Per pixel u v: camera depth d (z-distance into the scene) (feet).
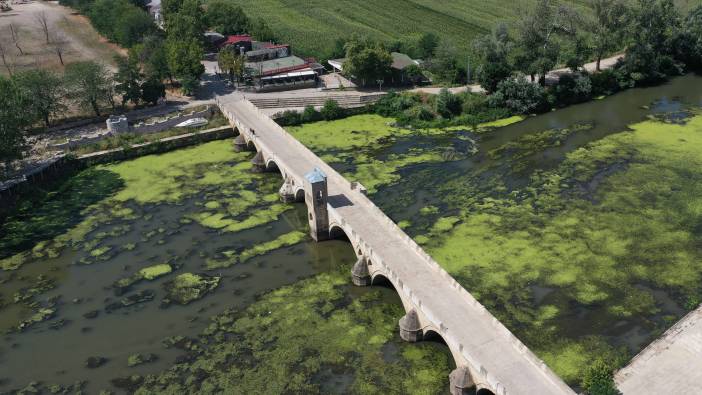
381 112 460.14
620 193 332.60
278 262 287.07
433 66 505.25
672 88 497.46
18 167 362.12
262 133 391.45
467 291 238.48
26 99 394.52
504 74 455.63
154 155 402.31
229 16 602.44
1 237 313.73
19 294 271.49
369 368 222.48
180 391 216.74
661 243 286.66
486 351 206.28
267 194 349.00
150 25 565.53
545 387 191.11
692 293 251.80
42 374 226.99
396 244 268.21
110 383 221.46
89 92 433.07
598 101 476.95
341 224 284.41
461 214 319.06
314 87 495.82
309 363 226.38
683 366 207.62
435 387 212.43
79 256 296.71
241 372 223.92
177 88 500.33
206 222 321.93
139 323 250.98
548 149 392.88
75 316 256.93
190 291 269.03
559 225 305.12
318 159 344.08
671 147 385.50
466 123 440.45
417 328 230.89
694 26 532.32
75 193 355.77
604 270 269.23
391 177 360.89
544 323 239.30
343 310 253.24
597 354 221.87
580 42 470.39
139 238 309.63
